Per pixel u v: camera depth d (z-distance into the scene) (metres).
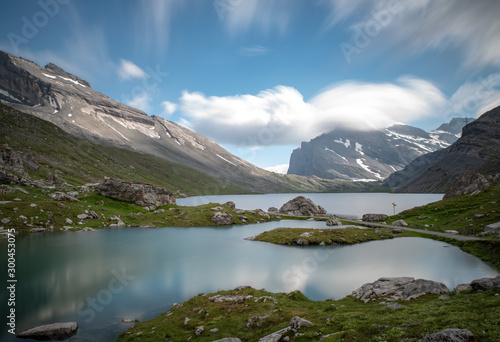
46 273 57.72
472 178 141.88
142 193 152.00
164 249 83.75
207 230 122.88
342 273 58.41
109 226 117.19
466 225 92.88
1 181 120.88
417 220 120.38
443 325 20.45
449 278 52.44
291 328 26.25
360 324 24.23
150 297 46.62
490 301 24.25
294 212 184.12
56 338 33.25
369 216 139.50
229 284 52.75
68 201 125.88
